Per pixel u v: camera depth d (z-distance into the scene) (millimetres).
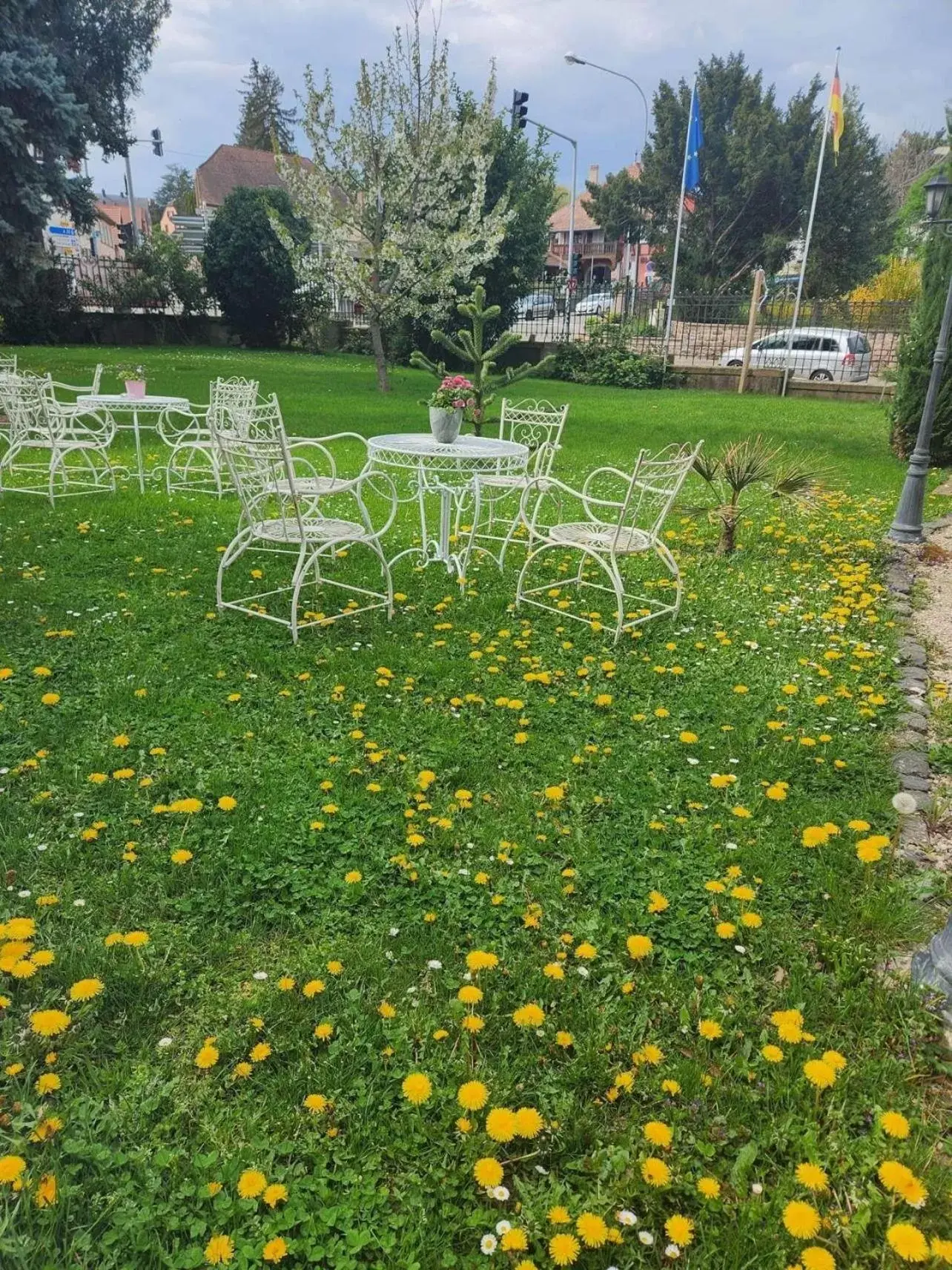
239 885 2416
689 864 2588
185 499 7238
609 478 9211
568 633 4465
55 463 6684
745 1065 1857
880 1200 1577
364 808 2801
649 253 43375
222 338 25969
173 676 3709
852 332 19469
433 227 16672
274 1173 1605
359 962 2141
